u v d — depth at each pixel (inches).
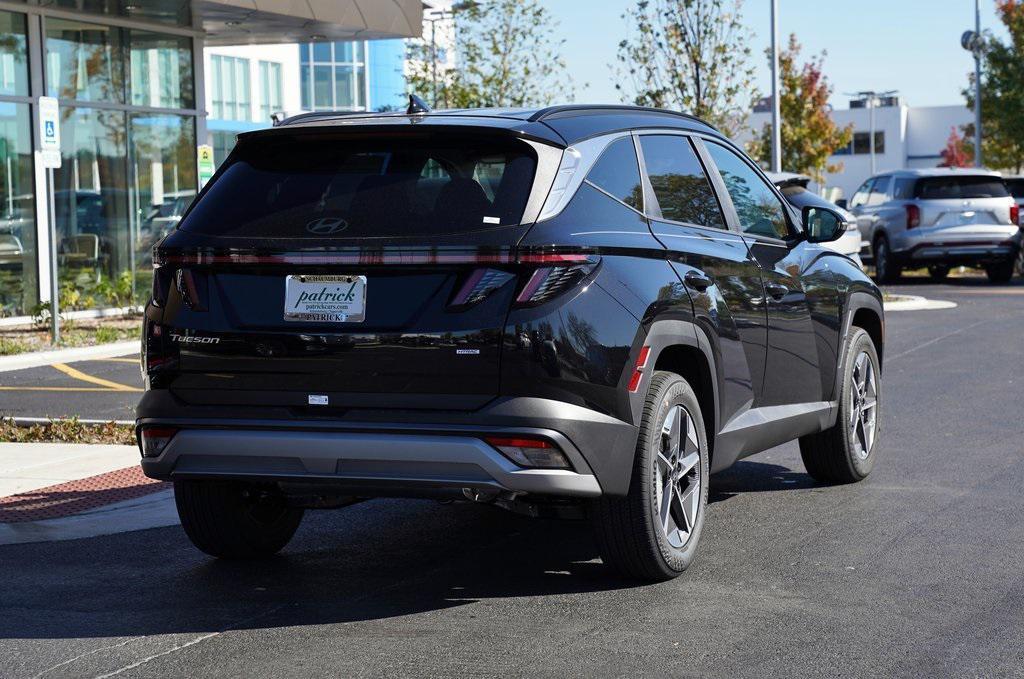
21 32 721.6
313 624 200.2
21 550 253.3
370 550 250.1
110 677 176.7
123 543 258.7
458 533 264.7
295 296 200.7
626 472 206.4
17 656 186.1
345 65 2421.3
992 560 233.3
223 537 235.5
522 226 194.7
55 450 358.9
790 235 282.4
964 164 2918.3
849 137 2062.0
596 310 199.2
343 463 198.2
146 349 211.6
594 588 219.1
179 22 792.9
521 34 1137.4
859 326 315.3
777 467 328.8
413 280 195.9
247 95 1969.7
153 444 210.5
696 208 243.4
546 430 192.4
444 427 193.6
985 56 1676.9
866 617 199.8
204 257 204.5
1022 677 172.1
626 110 236.4
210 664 181.6
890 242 1000.9
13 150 717.3
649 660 180.4
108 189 780.0
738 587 217.9
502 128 201.6
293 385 199.9
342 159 208.4
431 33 1202.0
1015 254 984.9
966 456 334.6
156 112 812.6
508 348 191.9
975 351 574.9
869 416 307.9
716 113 1028.5
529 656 182.9
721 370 235.6
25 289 724.7
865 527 260.4
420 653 184.9
